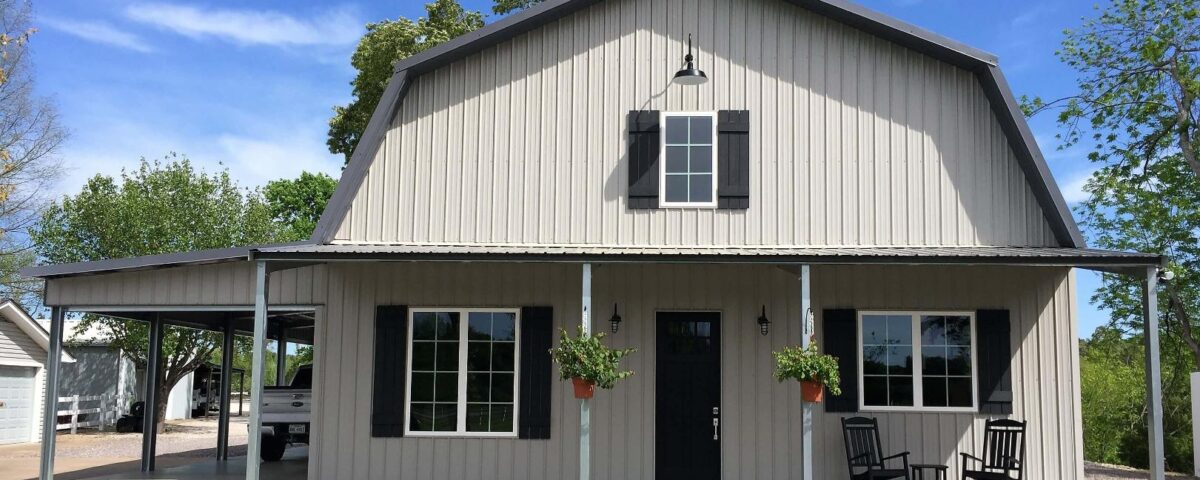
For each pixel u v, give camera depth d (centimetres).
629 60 1212
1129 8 1988
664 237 1177
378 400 1173
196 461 1641
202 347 2706
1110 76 2041
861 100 1193
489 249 1064
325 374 1181
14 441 2336
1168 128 1995
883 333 1177
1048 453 1141
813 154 1185
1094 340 2609
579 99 1208
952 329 1173
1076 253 1015
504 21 1188
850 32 1205
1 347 2270
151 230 2595
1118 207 2162
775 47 1207
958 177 1176
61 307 1195
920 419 1155
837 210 1173
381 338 1183
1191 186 2062
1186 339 2044
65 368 2806
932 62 1195
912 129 1186
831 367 988
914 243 1165
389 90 1191
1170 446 1986
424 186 1198
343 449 1170
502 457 1167
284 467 1480
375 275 1195
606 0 1220
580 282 1192
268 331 1769
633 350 1027
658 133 1194
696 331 1190
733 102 1199
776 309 1177
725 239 1173
